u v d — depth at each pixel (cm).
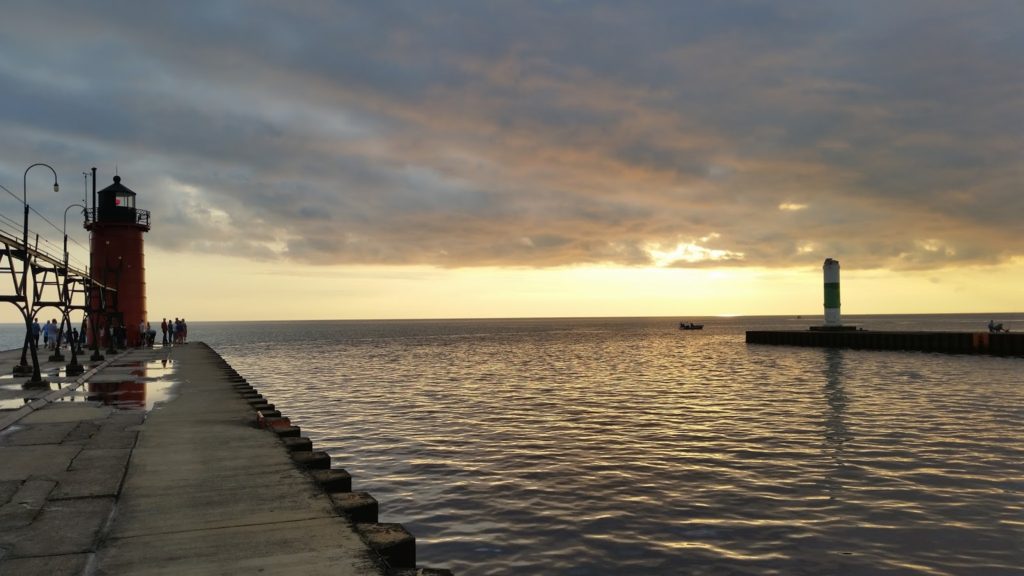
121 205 4703
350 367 5038
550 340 10900
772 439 1861
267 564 493
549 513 1206
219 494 700
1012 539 1031
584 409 2541
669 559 980
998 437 1855
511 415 2397
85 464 848
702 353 6625
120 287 4700
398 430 2100
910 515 1157
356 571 478
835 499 1261
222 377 2197
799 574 917
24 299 1883
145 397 1623
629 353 6769
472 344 9494
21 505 657
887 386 3278
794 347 7300
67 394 1692
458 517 1191
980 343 5572
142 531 574
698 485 1377
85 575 471
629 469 1524
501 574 939
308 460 870
